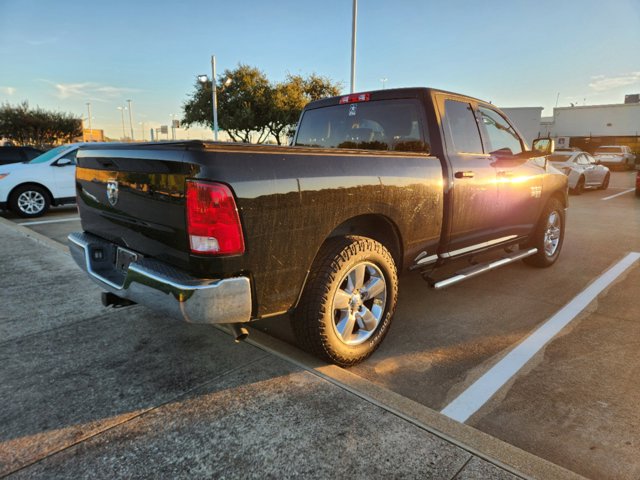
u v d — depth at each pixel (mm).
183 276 2236
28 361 2896
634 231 8094
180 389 2574
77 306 3836
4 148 12750
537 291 4629
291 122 30109
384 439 2141
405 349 3314
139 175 2465
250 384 2619
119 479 1898
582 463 2129
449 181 3518
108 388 2586
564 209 5613
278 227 2352
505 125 4531
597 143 41906
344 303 2814
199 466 1972
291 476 1914
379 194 2889
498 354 3240
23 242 6199
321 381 2648
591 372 2979
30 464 1981
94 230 3139
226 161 2164
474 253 4094
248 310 2320
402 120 3770
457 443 2113
